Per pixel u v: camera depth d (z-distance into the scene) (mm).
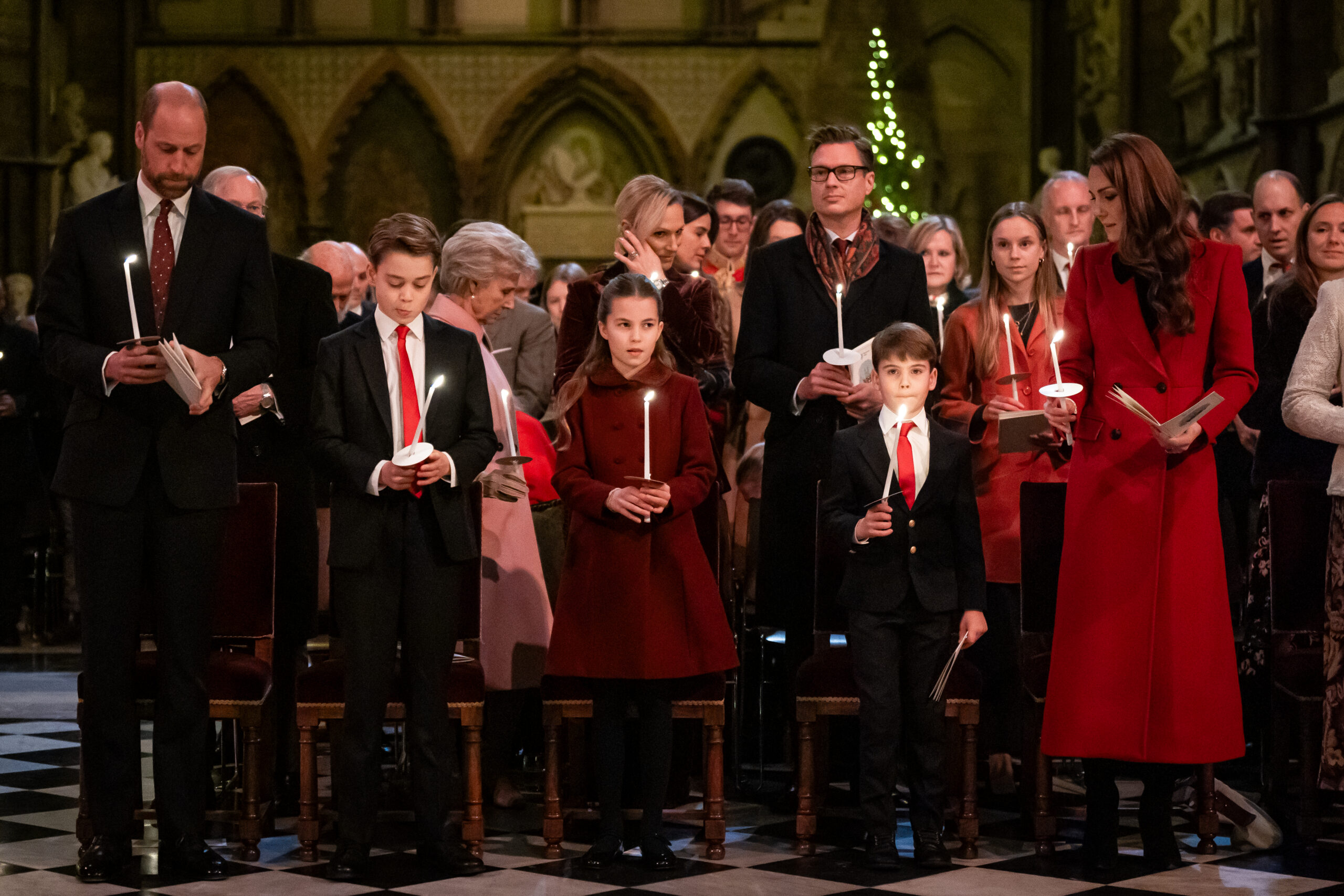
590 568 6867
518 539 8023
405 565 6660
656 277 7992
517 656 7891
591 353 7133
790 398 7742
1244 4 22875
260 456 7977
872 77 29344
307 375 8047
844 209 7949
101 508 6379
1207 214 11156
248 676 6910
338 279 10227
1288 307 8352
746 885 6434
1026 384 8336
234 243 6629
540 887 6375
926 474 6922
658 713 6805
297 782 8117
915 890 6363
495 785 8094
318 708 6910
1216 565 6691
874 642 6809
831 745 9133
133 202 6539
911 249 10680
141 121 6434
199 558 6492
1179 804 7918
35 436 15188
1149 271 6590
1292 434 8367
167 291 6516
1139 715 6578
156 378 6004
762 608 7961
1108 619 6680
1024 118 30094
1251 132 22453
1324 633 7047
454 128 29797
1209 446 6746
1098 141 28203
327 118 29734
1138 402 6676
